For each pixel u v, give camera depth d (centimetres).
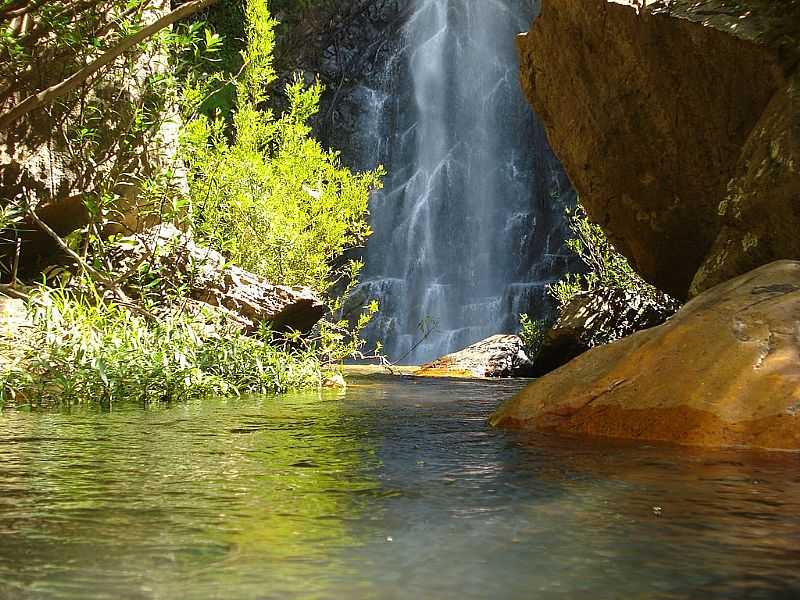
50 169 728
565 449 321
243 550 168
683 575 153
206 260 732
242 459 298
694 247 693
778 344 346
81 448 324
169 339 623
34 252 791
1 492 231
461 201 2673
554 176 2575
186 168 851
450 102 2764
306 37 2455
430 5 2786
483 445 334
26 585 143
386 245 2584
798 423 313
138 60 776
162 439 354
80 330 563
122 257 764
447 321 2553
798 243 519
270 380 685
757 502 220
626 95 704
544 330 1480
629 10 673
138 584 144
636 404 360
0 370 520
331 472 269
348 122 2648
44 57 714
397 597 138
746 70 603
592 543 176
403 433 380
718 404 334
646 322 1134
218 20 1719
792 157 523
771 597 141
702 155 661
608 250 1291
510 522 196
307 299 862
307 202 999
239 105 971
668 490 237
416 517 201
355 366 1323
